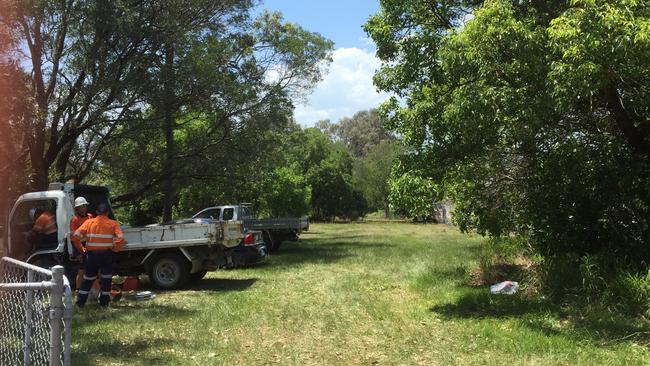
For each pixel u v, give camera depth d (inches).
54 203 432.1
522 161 410.6
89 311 353.7
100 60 598.2
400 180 378.3
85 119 638.5
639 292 308.2
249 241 547.5
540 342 264.2
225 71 772.0
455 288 427.5
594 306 315.0
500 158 406.0
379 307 362.0
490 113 312.0
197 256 468.8
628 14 280.1
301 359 245.9
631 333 271.4
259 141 811.4
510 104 309.0
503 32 303.9
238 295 415.8
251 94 753.6
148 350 257.8
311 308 362.3
